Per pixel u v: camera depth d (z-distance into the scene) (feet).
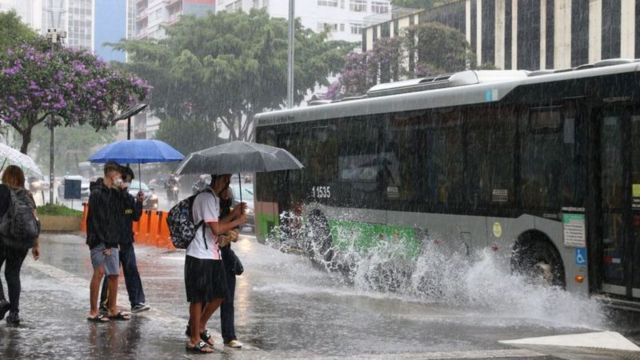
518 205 43.27
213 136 270.05
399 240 51.70
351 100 58.18
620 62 40.37
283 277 56.75
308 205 61.00
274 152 29.91
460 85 49.01
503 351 31.27
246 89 251.39
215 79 247.70
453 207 47.44
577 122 40.40
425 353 30.66
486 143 45.47
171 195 177.68
